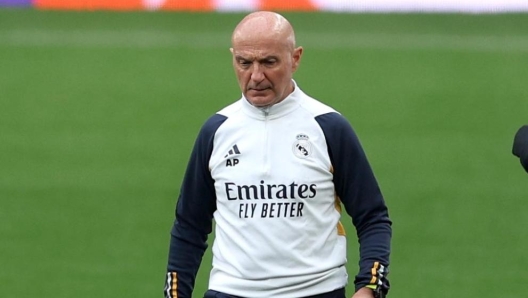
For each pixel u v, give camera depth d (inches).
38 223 1339.8
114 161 1646.2
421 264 1176.8
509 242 1259.8
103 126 1875.0
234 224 586.2
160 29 2640.3
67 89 2144.4
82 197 1453.0
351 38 2551.7
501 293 1084.5
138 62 2359.7
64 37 2559.1
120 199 1443.2
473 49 2439.7
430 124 1879.9
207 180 601.0
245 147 586.2
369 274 578.9
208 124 597.6
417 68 2298.2
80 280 1127.0
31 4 2770.7
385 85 2169.0
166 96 2096.5
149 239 1274.6
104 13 2773.1
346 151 584.4
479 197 1443.2
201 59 2389.3
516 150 534.3
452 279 1127.6
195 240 613.6
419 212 1375.5
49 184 1517.0
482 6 2728.8
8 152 1694.1
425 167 1600.6
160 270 1160.8
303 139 583.5
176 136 1806.1
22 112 1973.4
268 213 579.8
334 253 588.4
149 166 1620.3
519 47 2459.4
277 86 573.9
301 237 578.9
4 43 2497.5
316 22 2679.6
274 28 570.3
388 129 1846.7
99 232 1302.9
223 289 587.2
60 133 1824.6
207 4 2775.6
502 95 2081.7
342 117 592.1
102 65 2336.4
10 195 1461.6
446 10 2736.2
